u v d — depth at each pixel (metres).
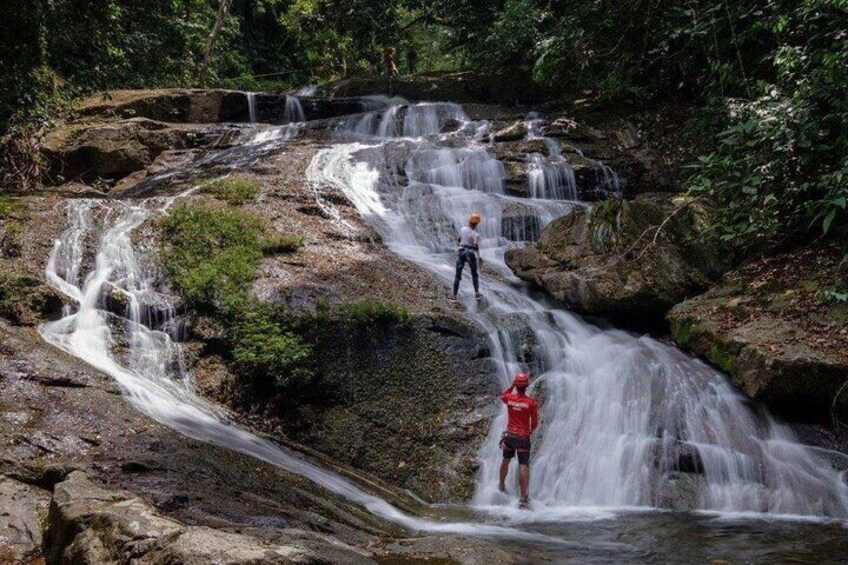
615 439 9.31
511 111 20.03
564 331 11.20
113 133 17.27
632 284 11.27
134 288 10.78
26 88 16.70
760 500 8.45
